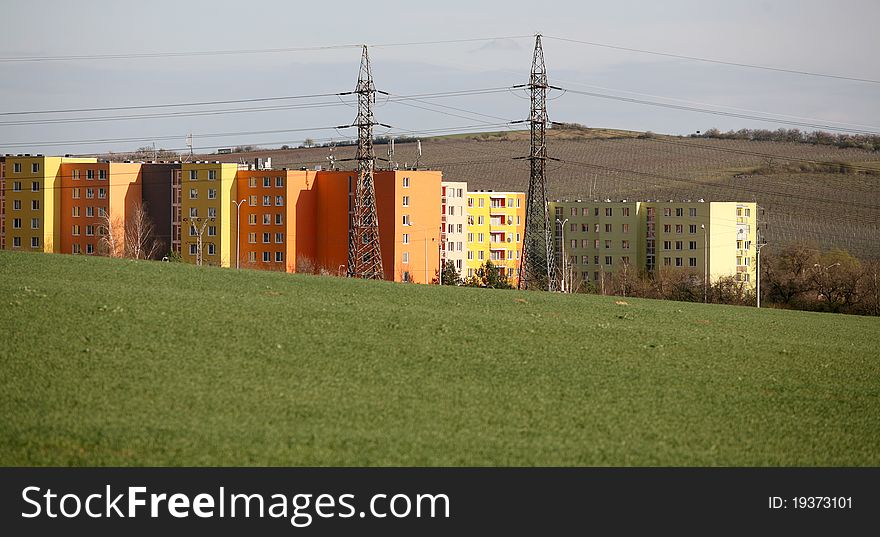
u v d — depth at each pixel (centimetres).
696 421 6109
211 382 6225
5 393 5678
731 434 5853
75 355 6650
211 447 4972
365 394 6203
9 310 7838
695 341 8981
